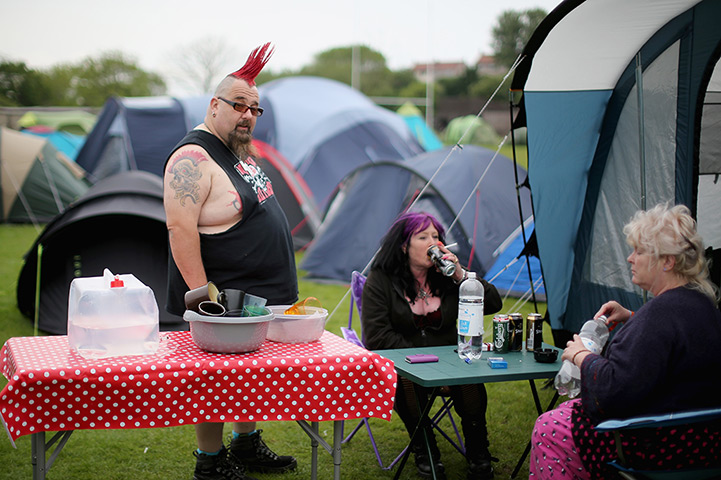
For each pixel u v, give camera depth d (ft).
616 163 12.70
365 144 35.78
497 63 139.95
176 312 9.12
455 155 23.17
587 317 13.38
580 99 12.52
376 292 10.48
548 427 7.82
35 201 39.70
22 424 6.73
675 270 7.09
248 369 7.24
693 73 11.05
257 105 9.19
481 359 9.22
